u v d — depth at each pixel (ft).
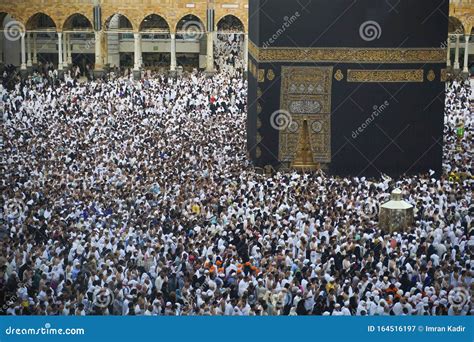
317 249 112.37
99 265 106.83
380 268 108.47
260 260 110.32
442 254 114.62
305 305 99.35
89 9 244.01
